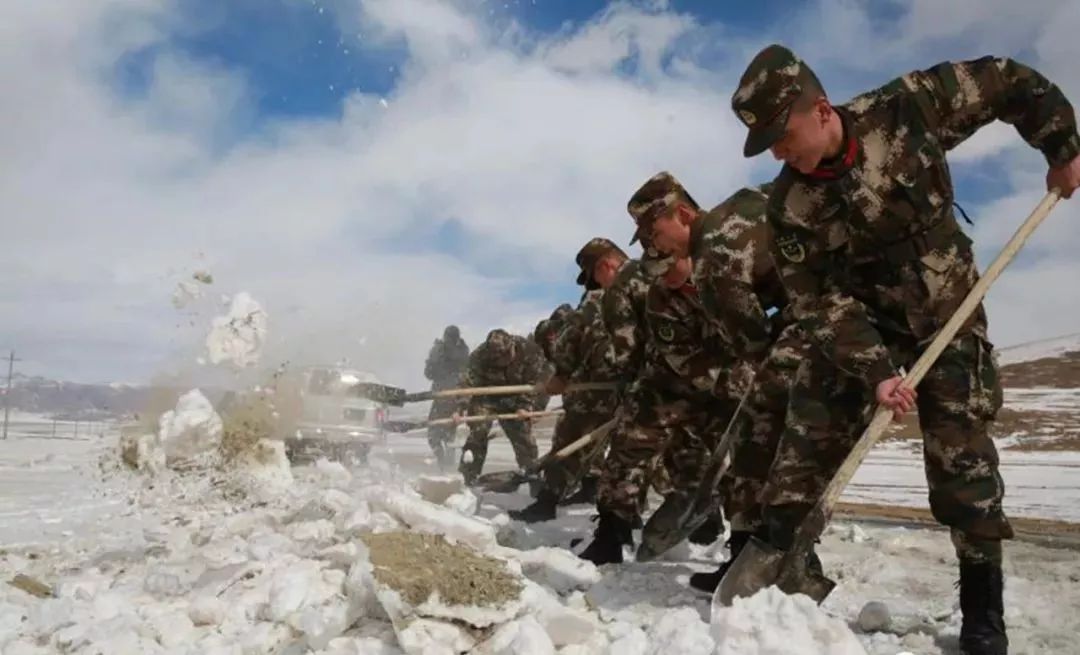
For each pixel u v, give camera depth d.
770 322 3.90
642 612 3.56
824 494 2.95
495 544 3.73
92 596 3.50
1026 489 7.51
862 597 4.01
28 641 2.99
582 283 6.46
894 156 3.01
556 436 6.61
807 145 2.98
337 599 3.10
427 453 13.47
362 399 10.15
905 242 3.09
